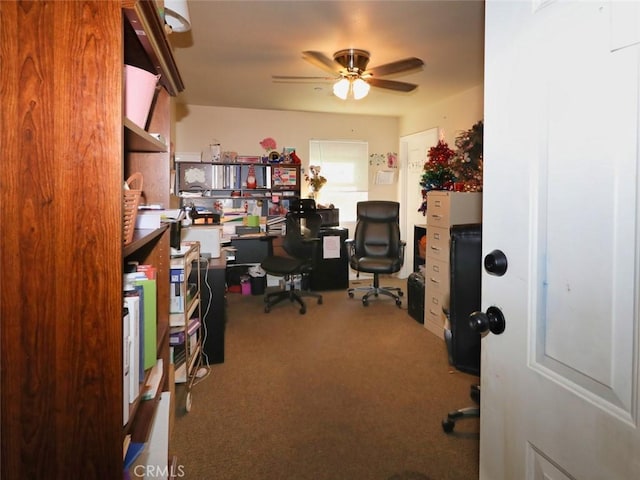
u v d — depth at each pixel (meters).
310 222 4.14
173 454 1.70
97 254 0.74
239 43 2.84
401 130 5.38
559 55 0.70
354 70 2.89
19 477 0.74
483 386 0.93
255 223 4.74
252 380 2.46
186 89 4.03
